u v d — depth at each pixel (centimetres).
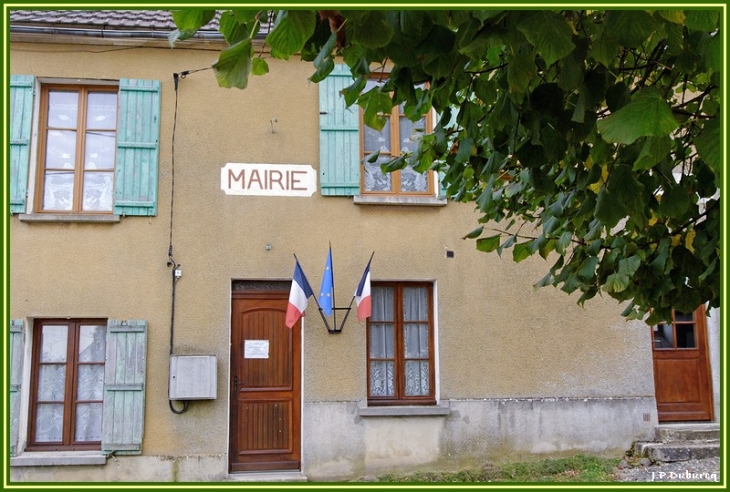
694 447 777
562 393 802
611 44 270
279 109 800
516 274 816
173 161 775
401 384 795
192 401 739
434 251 804
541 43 235
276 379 773
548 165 354
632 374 818
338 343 770
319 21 298
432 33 268
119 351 734
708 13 242
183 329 748
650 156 243
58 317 740
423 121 838
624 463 774
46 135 779
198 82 791
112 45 779
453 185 471
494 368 795
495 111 339
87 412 748
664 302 402
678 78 360
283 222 782
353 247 789
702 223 373
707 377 859
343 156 798
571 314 819
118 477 719
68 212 770
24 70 765
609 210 294
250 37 243
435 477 748
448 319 796
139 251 755
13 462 701
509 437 784
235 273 766
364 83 338
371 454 758
